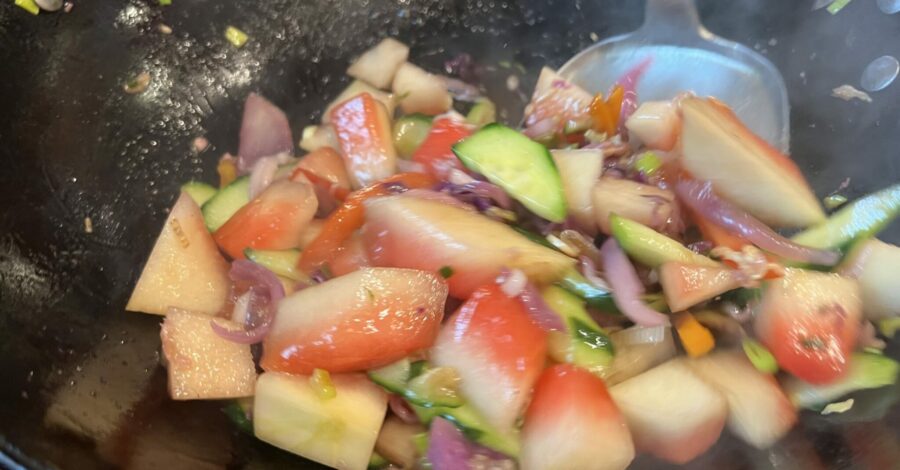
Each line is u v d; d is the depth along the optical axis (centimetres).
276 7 31
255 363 23
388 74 32
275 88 31
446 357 22
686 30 30
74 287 23
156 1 28
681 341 24
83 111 26
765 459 22
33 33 25
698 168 25
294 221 26
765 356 23
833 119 27
